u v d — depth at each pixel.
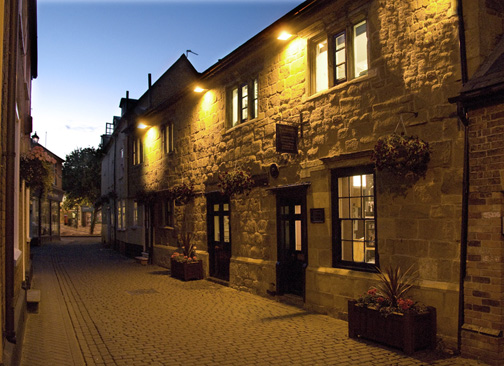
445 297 5.84
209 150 12.48
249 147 10.46
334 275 7.70
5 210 4.62
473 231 5.56
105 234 28.48
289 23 8.76
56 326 7.09
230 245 11.30
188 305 8.90
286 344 6.14
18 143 6.60
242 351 5.85
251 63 10.53
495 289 5.28
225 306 8.77
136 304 9.04
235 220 10.98
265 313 8.10
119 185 23.20
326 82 8.42
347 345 6.05
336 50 8.16
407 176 6.49
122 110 22.11
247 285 10.35
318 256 8.17
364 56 7.59
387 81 6.89
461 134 5.83
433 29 6.24
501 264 5.26
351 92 7.54
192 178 13.55
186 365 5.34
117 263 17.55
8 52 4.68
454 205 5.86
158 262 16.38
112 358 5.59
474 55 5.73
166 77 15.96
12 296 4.60
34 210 27.38
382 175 6.90
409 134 6.50
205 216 12.71
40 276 13.44
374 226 7.19
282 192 9.20
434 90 6.17
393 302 5.98
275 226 9.47
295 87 8.98
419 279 6.26
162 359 5.55
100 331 6.90
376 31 7.12
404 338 5.64
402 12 6.71
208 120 12.59
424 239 6.23
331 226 7.91
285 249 9.43
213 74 11.95
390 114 6.82
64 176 38.31
